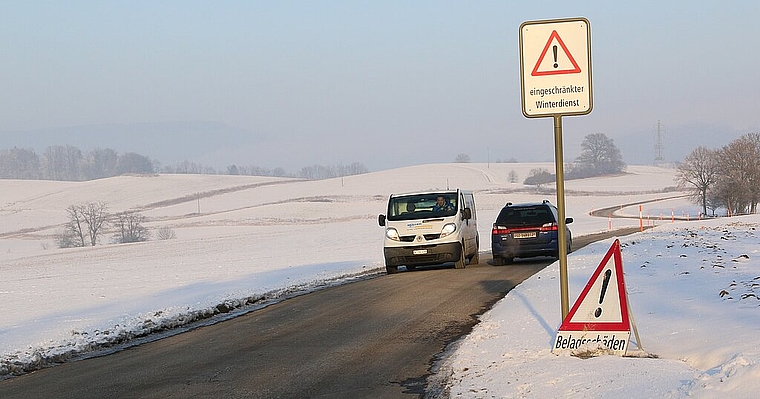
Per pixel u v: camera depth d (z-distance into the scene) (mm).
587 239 39406
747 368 6410
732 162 95688
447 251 23797
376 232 72312
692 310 10797
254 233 90812
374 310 14906
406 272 24594
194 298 19250
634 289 13750
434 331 12062
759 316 9602
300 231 85750
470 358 9414
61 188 178875
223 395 8359
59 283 30766
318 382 8812
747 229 35438
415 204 24641
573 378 7777
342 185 170375
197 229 108875
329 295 18062
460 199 25047
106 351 12031
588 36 8891
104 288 26156
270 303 17359
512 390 7625
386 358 10086
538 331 10703
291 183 180125
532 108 9031
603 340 8859
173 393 8562
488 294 16516
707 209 106188
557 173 9258
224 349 11414
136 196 164875
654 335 9547
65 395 8734
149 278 30234
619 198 135125
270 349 11195
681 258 19078
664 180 191500
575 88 8938
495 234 24844
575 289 14625
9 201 162375
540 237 24406
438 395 7871
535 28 8977
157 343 12469
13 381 9867
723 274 14617
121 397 8484
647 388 6988
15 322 16734
